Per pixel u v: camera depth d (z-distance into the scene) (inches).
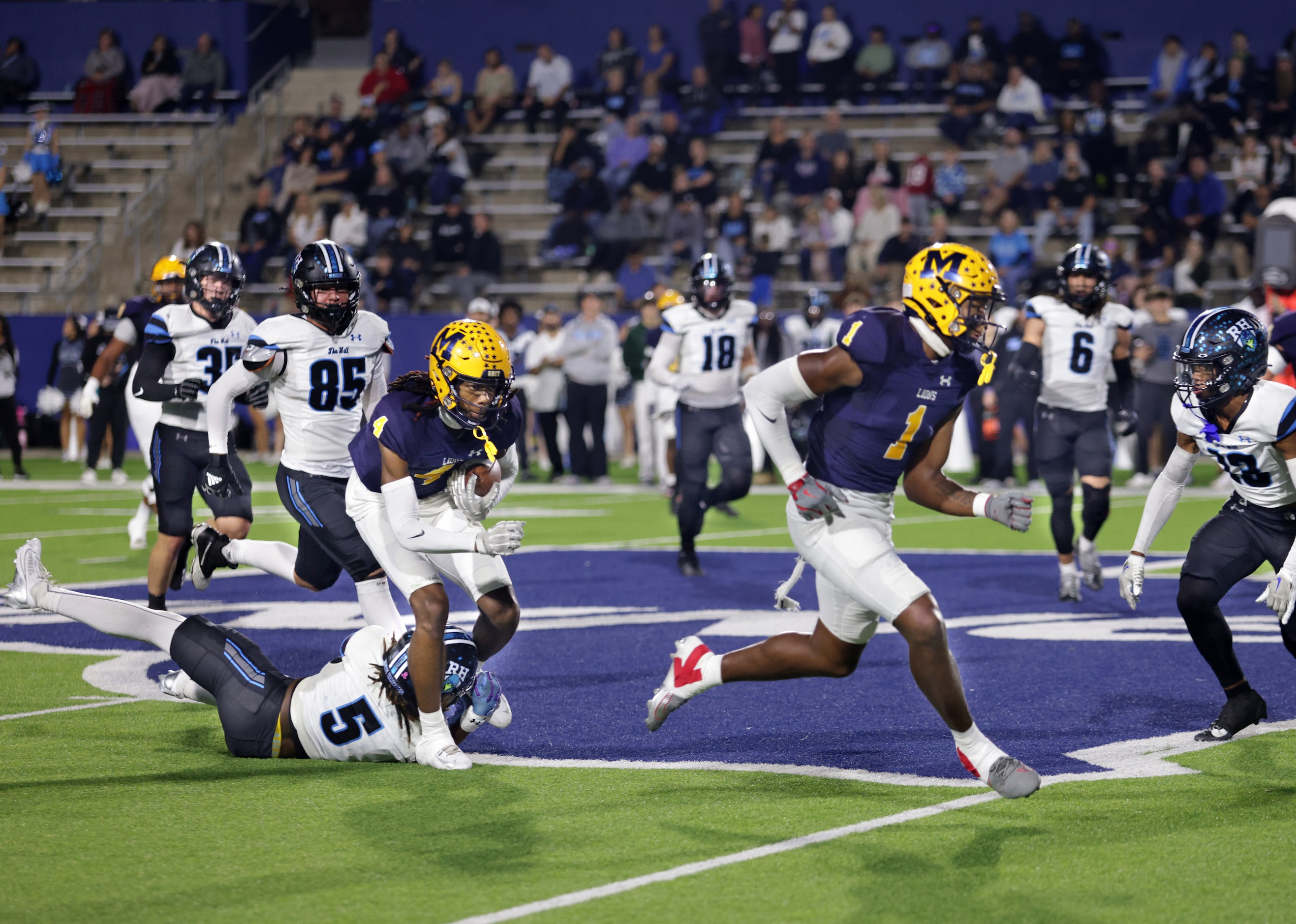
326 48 3678.6
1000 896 437.1
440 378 588.4
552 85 3216.0
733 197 2716.5
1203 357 602.9
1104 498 1073.5
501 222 3078.2
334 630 952.9
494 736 665.6
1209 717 693.9
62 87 3543.3
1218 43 3029.0
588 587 1166.3
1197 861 472.1
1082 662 837.2
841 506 553.0
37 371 2859.3
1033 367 1064.8
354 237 2893.7
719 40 3078.2
